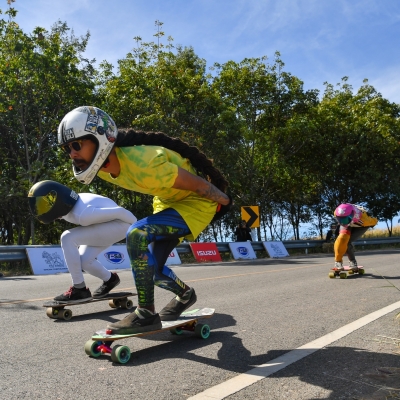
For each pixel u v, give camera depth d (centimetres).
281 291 736
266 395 287
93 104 2048
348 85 3186
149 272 364
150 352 384
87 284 845
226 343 412
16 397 284
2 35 1891
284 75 2498
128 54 2153
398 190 2808
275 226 3225
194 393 291
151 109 2016
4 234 2383
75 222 546
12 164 2177
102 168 349
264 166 2730
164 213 379
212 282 877
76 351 390
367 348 391
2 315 549
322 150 2753
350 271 916
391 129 2786
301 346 400
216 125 2092
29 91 1934
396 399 278
